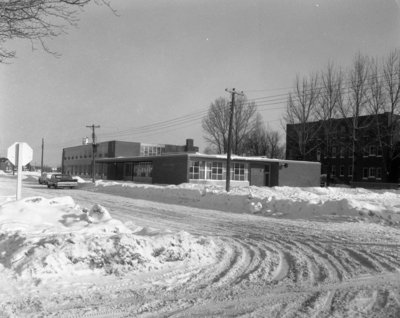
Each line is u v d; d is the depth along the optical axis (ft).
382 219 52.24
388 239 38.17
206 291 20.56
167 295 19.79
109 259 23.98
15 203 37.29
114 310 17.46
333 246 34.24
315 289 21.04
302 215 57.98
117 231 32.27
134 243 25.27
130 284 21.39
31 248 23.17
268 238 38.73
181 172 134.92
